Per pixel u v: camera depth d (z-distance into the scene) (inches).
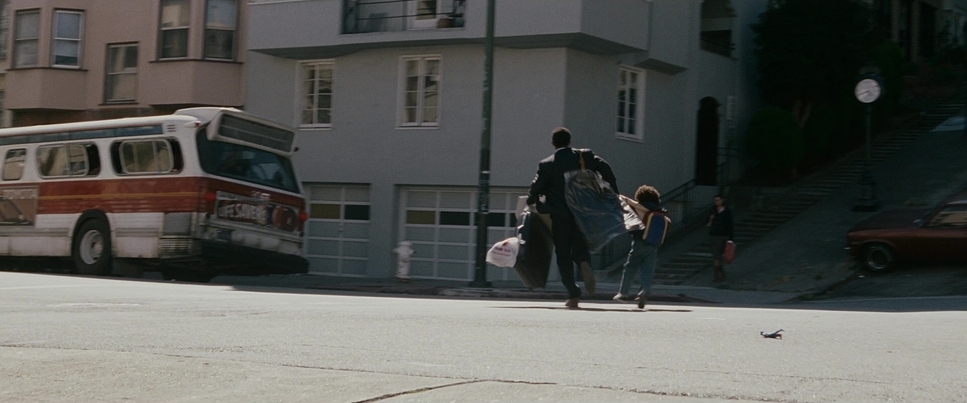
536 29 909.2
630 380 209.5
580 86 951.0
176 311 396.2
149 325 328.2
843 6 1128.8
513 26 919.0
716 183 1113.4
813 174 1162.6
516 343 282.7
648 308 507.2
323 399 182.7
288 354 249.6
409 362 236.2
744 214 1053.2
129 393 191.0
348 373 214.8
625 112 1013.8
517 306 500.4
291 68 1071.0
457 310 432.8
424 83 999.0
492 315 398.0
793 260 900.6
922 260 831.1
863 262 852.0
